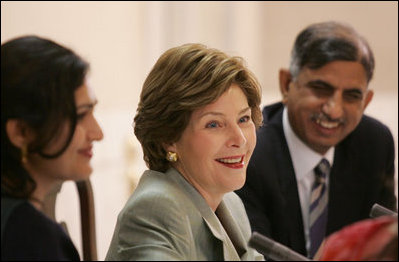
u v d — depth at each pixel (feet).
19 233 5.56
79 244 19.24
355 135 11.03
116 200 21.22
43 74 5.43
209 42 24.97
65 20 19.89
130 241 6.63
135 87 22.94
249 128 7.22
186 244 6.68
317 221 10.48
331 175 10.75
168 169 7.38
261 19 26.08
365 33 24.99
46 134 5.46
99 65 21.25
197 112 6.93
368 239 5.38
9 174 5.61
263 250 5.70
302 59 9.91
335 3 25.32
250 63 26.05
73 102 5.53
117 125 21.68
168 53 7.08
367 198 11.05
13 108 5.41
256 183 10.07
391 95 24.84
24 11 18.47
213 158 7.05
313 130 10.05
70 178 5.83
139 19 22.90
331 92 9.82
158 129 7.08
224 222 7.61
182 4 23.73
